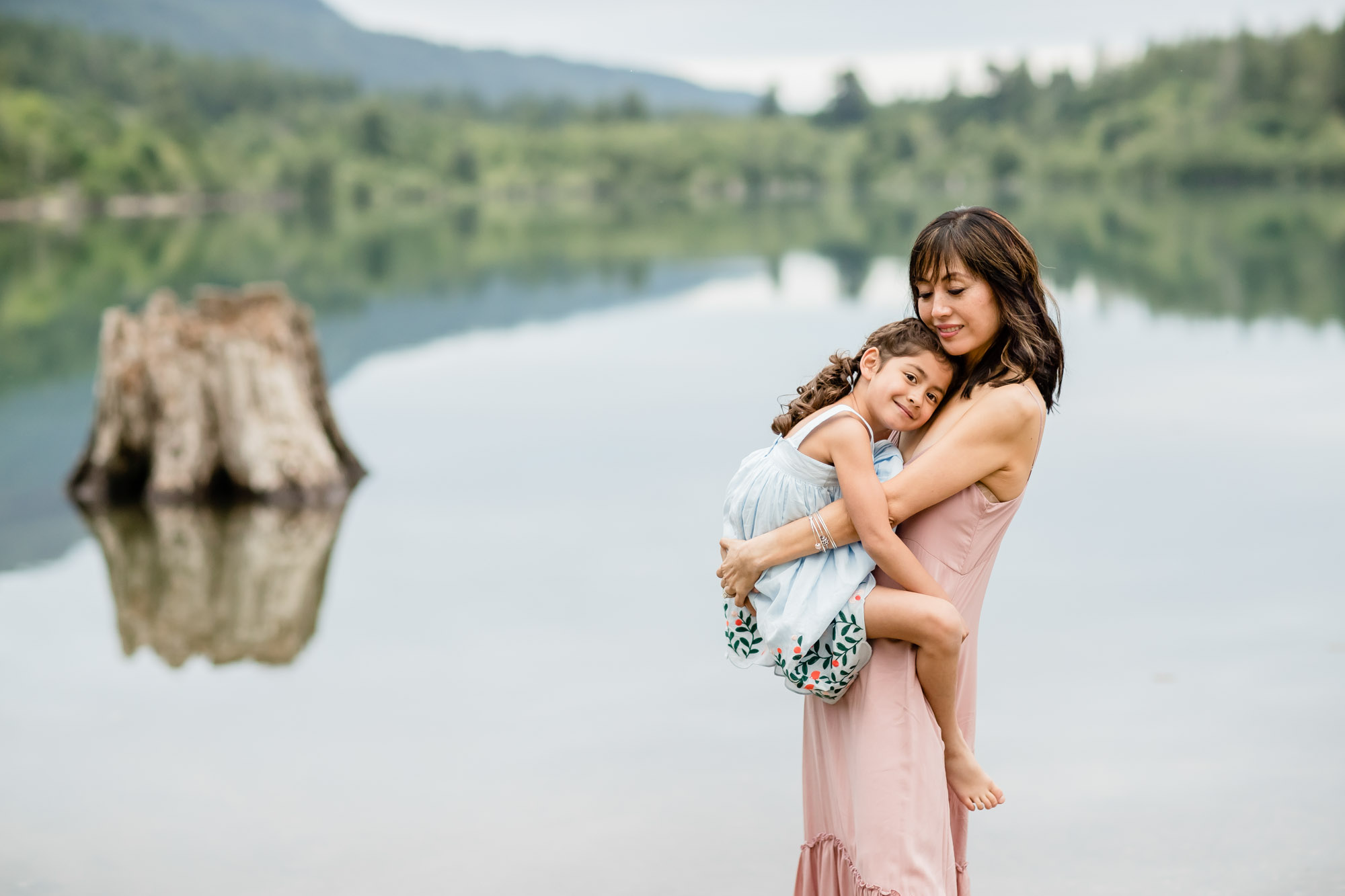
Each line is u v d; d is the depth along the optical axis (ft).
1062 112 315.58
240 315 25.00
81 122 286.25
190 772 11.86
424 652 15.16
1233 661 14.06
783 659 7.41
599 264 79.30
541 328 49.26
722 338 44.70
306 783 11.55
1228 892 9.25
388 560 19.43
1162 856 9.83
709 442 27.96
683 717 12.90
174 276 74.64
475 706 13.34
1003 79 348.79
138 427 24.56
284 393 24.32
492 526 21.30
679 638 15.39
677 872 9.73
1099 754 11.78
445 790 11.28
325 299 60.59
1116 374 34.06
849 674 7.37
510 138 387.96
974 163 314.35
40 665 15.06
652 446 27.78
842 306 52.70
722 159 367.86
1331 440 25.57
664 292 61.11
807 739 8.16
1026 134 314.76
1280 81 241.96
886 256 80.69
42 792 11.49
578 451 27.43
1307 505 20.80
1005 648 14.76
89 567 19.47
